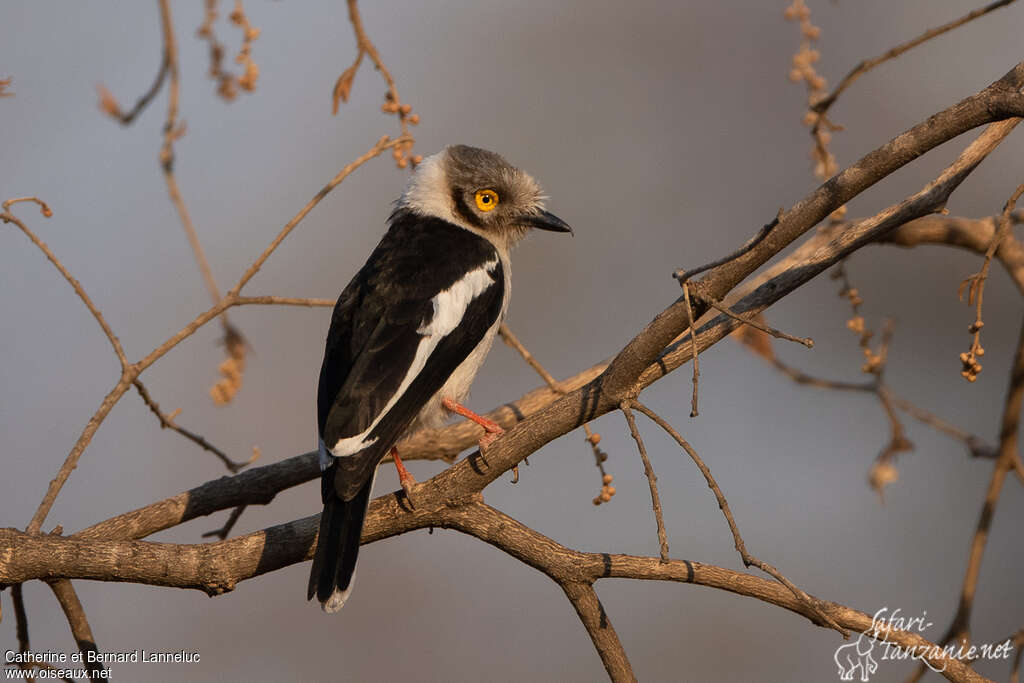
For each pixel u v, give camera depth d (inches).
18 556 342.3
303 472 427.2
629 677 353.1
